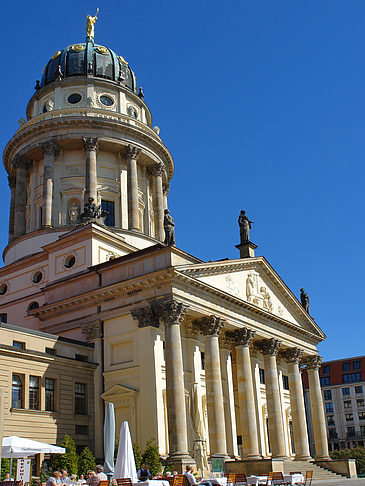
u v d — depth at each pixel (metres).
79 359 51.06
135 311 49.62
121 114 78.69
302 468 59.66
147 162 80.69
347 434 135.62
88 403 50.16
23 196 76.56
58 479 29.88
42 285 64.12
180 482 34.09
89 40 90.75
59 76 81.06
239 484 41.84
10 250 73.44
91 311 53.75
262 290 63.78
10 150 79.69
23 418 43.53
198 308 51.41
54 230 69.25
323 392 141.25
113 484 31.91
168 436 46.06
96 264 59.38
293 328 68.69
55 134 74.69
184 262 51.25
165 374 48.38
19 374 44.69
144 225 78.38
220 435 49.84
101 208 71.19
